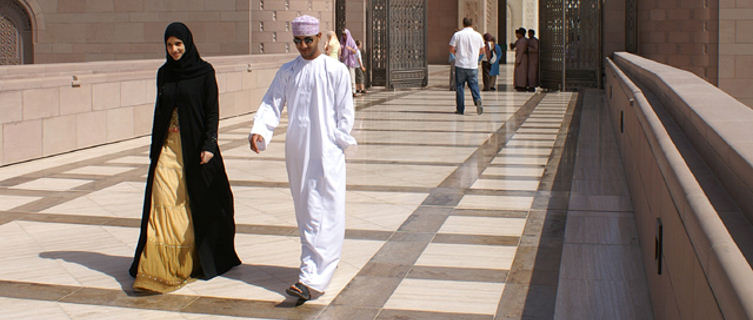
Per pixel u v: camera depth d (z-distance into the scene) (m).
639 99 5.75
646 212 4.51
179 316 3.82
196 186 4.29
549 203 6.35
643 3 17.67
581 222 5.68
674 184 2.86
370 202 6.43
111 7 19.83
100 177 7.56
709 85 5.09
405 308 3.92
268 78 14.72
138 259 4.33
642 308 3.89
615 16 18.08
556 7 18.05
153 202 4.25
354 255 4.88
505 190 6.89
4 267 4.59
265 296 4.12
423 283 4.32
